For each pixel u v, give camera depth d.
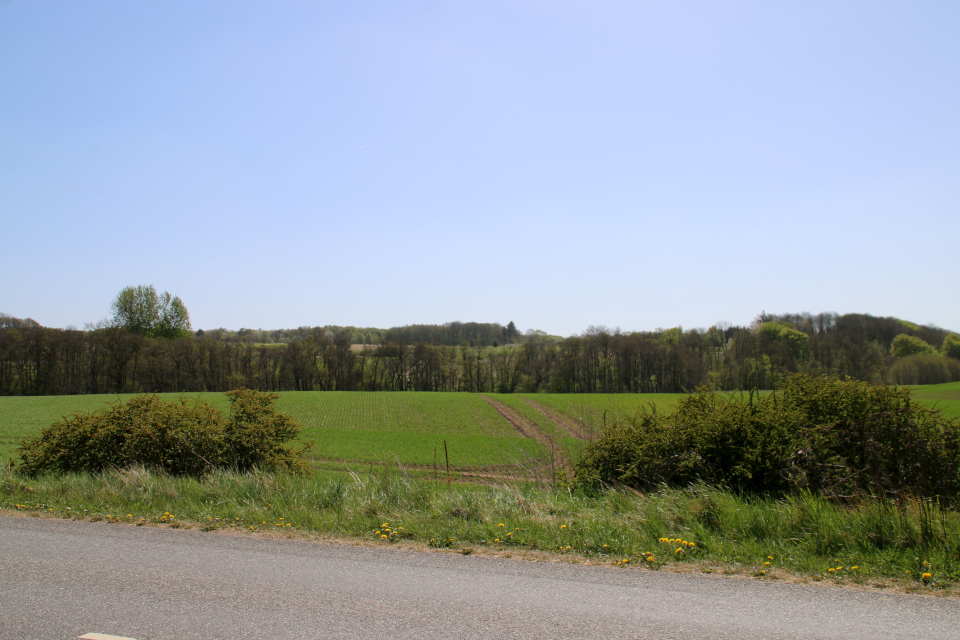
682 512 6.86
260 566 5.32
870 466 8.22
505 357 89.81
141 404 13.47
